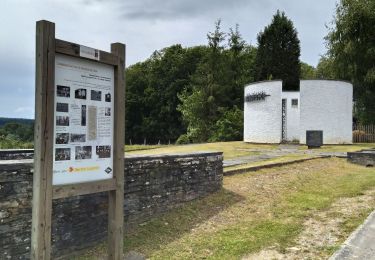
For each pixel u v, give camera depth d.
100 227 6.55
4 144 19.03
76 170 4.70
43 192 4.25
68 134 4.60
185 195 8.79
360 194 10.53
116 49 5.12
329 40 40.16
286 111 30.39
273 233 7.21
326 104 27.30
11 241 5.15
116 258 5.24
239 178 11.73
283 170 13.70
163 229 7.41
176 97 63.00
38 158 4.22
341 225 7.54
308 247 6.38
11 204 5.13
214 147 25.02
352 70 38.47
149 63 72.81
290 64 47.69
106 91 5.07
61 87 4.50
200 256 6.18
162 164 8.03
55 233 5.77
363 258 5.60
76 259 5.94
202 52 63.56
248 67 55.69
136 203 7.34
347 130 28.16
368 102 40.38
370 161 17.02
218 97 51.22
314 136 24.27
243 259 6.00
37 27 4.21
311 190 11.12
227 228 7.64
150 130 65.06
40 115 4.20
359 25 37.06
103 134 5.04
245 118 30.45
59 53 4.43
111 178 5.14
